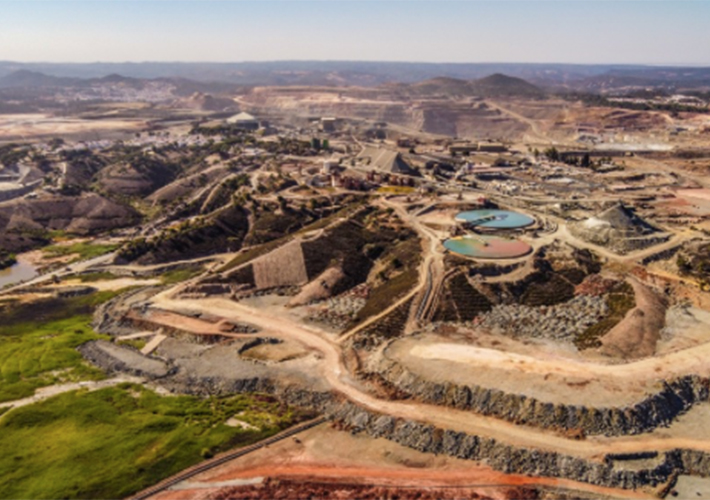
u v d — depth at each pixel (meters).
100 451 121.56
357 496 107.31
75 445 123.44
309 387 140.38
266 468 115.81
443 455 116.75
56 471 115.88
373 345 158.12
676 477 109.31
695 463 111.31
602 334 155.62
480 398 126.75
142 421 131.38
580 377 131.25
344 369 148.12
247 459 118.50
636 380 130.12
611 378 130.75
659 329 157.38
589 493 105.88
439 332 160.12
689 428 119.38
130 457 119.75
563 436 116.69
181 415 134.25
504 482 109.25
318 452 120.00
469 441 117.44
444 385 131.25
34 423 131.38
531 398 123.56
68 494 110.12
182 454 120.25
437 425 122.00
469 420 123.25
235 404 138.12
